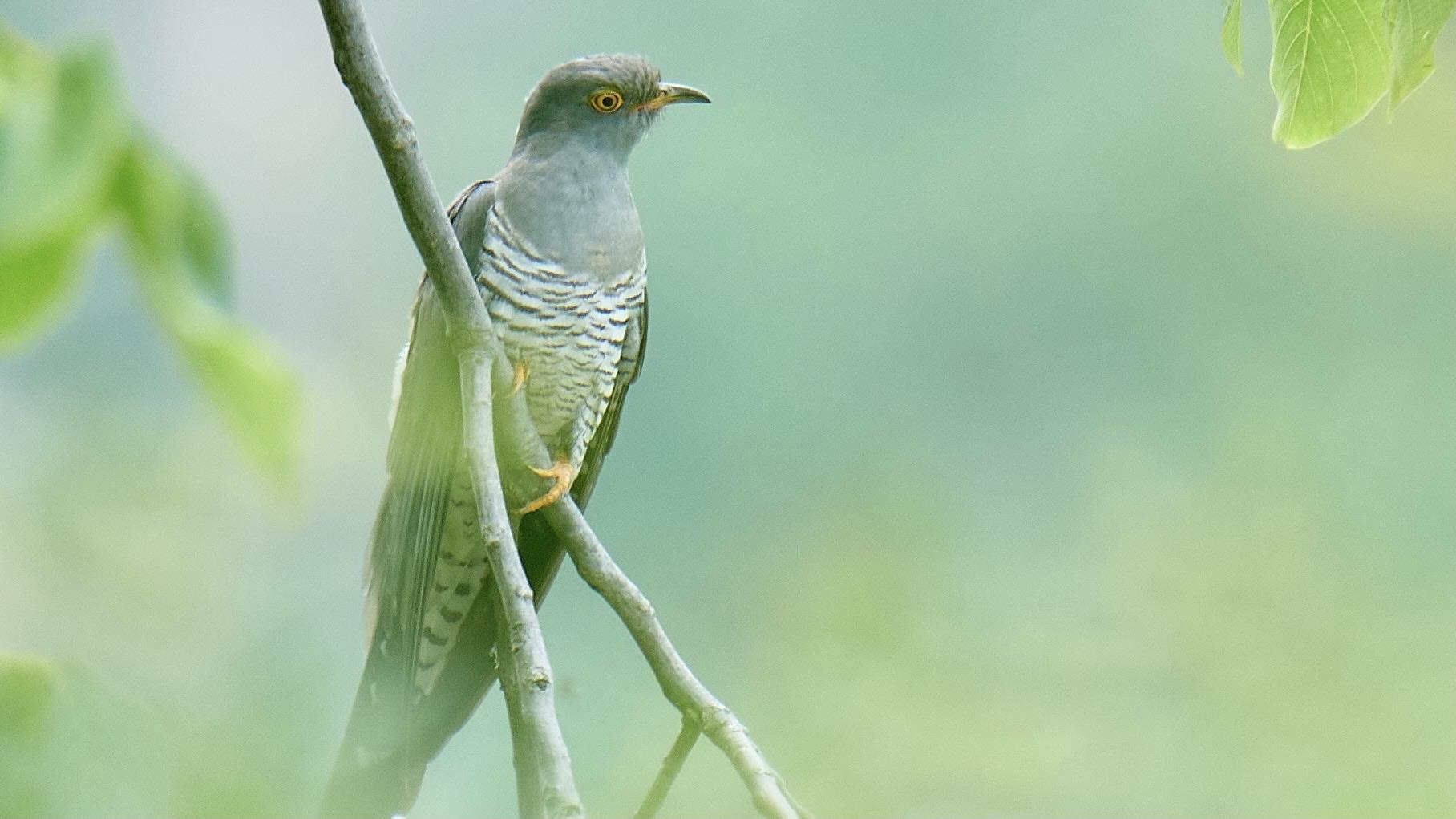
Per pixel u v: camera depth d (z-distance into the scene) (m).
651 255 21.42
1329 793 9.77
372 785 5.96
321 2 4.01
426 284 6.70
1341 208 19.86
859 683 10.35
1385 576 11.48
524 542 6.86
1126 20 22.06
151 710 1.85
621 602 4.79
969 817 9.69
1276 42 3.92
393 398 7.01
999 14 22.23
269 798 1.90
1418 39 3.60
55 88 1.74
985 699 10.23
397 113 4.21
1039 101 22.17
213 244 1.99
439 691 6.83
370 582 6.68
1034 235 21.39
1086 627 10.80
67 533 6.85
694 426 20.56
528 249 6.87
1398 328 19.12
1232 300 20.31
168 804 1.80
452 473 6.44
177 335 1.96
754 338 21.17
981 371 20.98
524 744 4.38
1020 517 15.05
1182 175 21.11
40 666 1.80
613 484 19.84
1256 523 11.22
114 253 2.18
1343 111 3.94
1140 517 11.88
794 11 22.38
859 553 11.89
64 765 1.74
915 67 22.38
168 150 1.98
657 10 22.78
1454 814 9.59
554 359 7.00
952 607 11.38
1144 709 10.23
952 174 21.92
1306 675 10.24
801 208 21.69
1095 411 19.88
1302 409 15.52
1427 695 10.23
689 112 22.12
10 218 1.68
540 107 7.15
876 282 21.50
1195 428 18.44
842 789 9.74
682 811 10.30
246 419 1.99
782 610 11.31
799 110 22.23
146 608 6.72
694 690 4.50
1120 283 20.81
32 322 2.00
